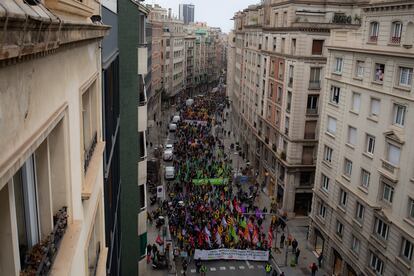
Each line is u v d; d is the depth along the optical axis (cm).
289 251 3956
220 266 3634
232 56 10306
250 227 3897
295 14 4784
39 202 553
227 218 4106
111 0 1545
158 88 10125
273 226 4353
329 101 3650
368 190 3050
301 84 4531
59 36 464
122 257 2327
